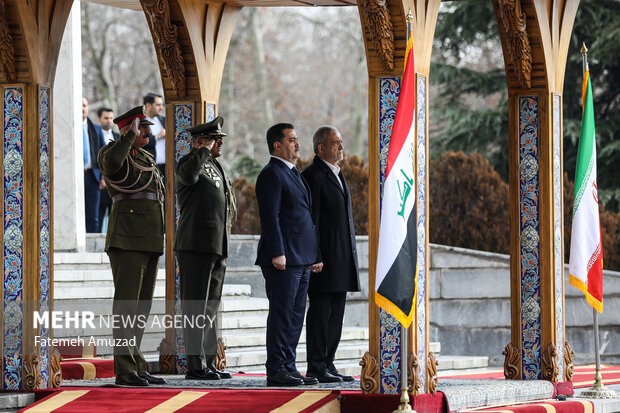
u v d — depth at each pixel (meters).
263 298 37.44
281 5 27.64
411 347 20.33
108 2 27.45
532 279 25.39
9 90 22.31
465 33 55.38
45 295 22.38
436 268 39.06
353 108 74.06
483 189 44.66
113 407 20.61
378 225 20.78
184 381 23.70
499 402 22.70
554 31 25.61
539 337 25.23
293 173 22.88
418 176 20.80
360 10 20.50
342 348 31.48
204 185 23.66
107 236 23.12
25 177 22.20
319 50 78.12
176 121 26.72
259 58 74.00
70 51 35.03
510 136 25.62
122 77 72.81
